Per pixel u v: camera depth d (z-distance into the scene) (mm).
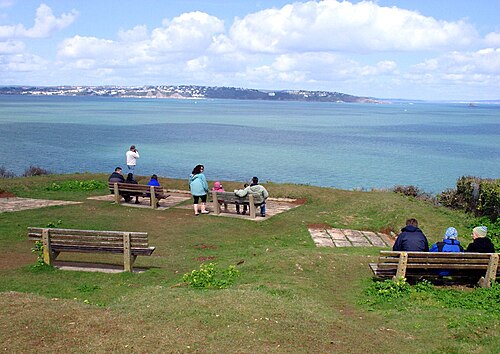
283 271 10250
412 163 52438
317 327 6793
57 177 23984
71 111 157375
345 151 63375
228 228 15844
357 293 9172
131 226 15477
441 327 6977
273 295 8297
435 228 15781
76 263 11000
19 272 10094
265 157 54281
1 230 13992
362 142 77938
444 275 9414
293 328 6668
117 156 51375
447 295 8711
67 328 6383
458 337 6578
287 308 7418
